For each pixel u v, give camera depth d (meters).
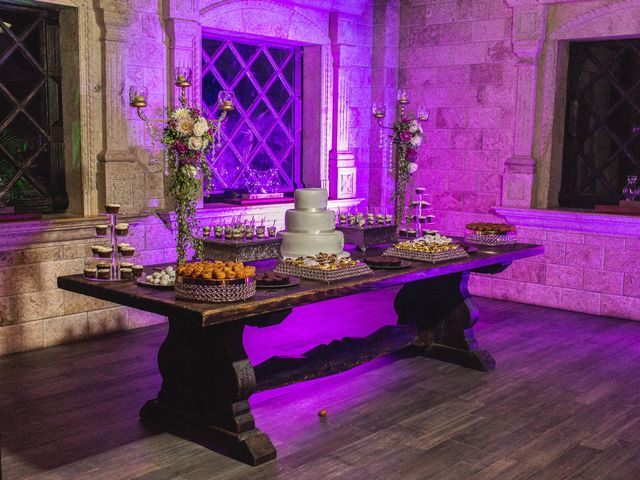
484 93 7.24
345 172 7.64
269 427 4.02
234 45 6.99
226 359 3.61
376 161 7.88
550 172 6.99
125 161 5.81
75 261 5.58
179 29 6.02
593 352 5.51
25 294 5.32
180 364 3.87
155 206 6.07
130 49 5.79
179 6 5.98
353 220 5.25
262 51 7.22
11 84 5.46
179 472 3.45
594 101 6.91
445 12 7.41
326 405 4.35
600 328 6.21
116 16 5.64
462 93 7.39
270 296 3.57
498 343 5.72
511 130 7.10
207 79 6.80
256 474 3.45
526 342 5.76
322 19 7.33
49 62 5.64
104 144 5.75
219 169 6.99
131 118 5.86
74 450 3.67
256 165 7.31
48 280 5.44
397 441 3.84
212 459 3.60
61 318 5.54
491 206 7.30
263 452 3.58
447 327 5.21
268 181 7.33
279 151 7.52
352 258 4.70
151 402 4.04
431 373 4.97
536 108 6.95
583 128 7.00
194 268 3.49
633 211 6.46
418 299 5.32
